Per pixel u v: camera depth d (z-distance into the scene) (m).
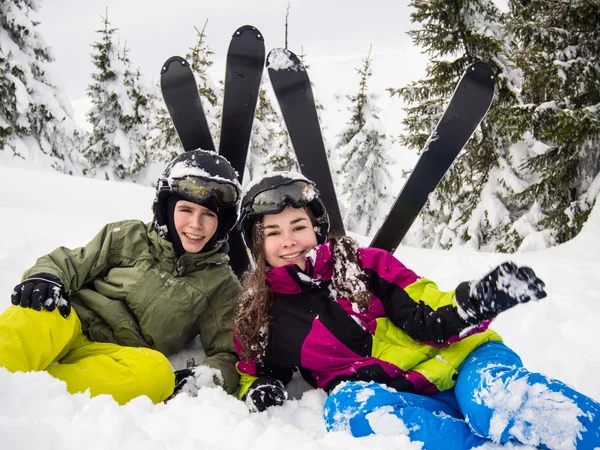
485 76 2.86
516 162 9.76
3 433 1.14
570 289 3.67
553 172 8.56
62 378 1.77
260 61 2.98
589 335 2.72
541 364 2.30
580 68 8.23
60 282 1.86
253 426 1.42
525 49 9.19
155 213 2.18
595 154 8.67
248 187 2.05
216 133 12.49
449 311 1.70
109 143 16.69
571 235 8.65
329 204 2.87
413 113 9.69
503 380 1.43
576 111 7.73
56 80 13.84
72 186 10.40
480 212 10.15
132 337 2.08
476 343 1.83
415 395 1.67
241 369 2.03
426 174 2.87
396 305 1.87
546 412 1.31
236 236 2.85
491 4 9.25
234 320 2.00
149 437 1.32
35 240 3.88
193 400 1.63
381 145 13.14
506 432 1.38
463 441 1.42
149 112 17.06
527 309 3.06
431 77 9.58
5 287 2.72
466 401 1.55
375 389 1.60
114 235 2.21
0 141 12.70
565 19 8.50
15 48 12.95
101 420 1.30
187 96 2.90
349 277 1.91
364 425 1.50
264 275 1.97
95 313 2.12
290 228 1.97
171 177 2.10
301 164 2.93
